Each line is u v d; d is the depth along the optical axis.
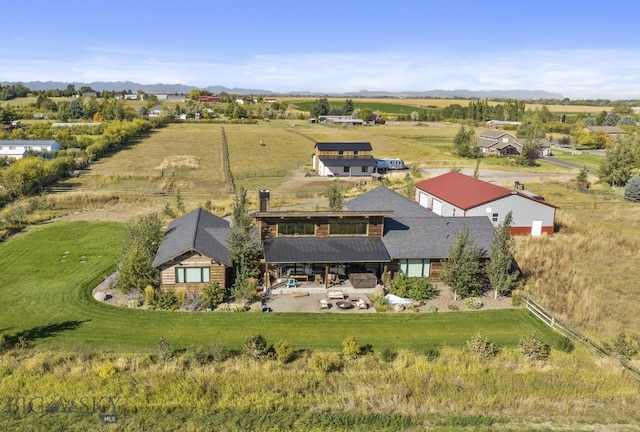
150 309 30.86
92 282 34.94
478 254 34.72
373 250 34.81
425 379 23.05
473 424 19.98
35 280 35.31
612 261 41.94
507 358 25.47
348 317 30.22
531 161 98.56
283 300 32.66
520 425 19.94
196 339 27.12
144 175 80.50
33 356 24.69
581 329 29.56
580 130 145.50
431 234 37.50
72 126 127.81
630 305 33.28
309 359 24.92
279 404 21.00
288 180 82.12
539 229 49.12
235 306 30.98
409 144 127.75
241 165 96.00
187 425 19.59
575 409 21.06
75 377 22.53
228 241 34.22
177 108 196.75
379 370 24.00
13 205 57.31
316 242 35.41
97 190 67.88
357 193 70.19
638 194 67.00
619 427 19.86
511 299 33.53
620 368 24.39
